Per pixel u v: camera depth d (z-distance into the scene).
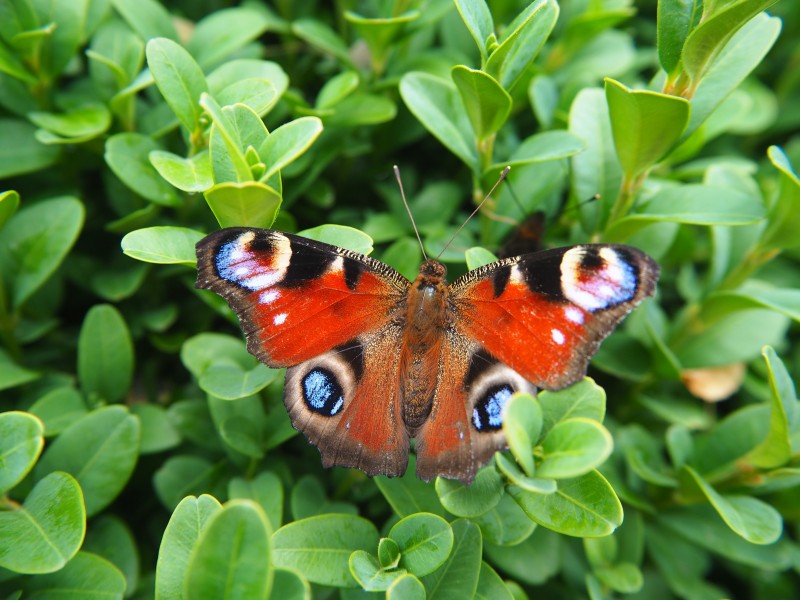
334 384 0.12
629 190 0.13
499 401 0.12
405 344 0.12
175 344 0.14
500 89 0.12
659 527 0.14
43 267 0.13
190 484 0.13
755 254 0.14
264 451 0.13
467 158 0.13
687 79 0.12
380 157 0.16
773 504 0.14
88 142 0.14
